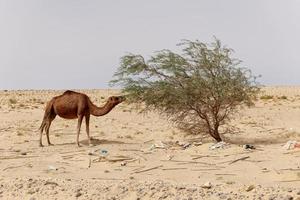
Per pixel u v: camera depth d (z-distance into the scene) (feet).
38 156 52.01
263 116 96.07
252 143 59.36
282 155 48.08
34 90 283.18
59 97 59.57
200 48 57.62
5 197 34.86
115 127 79.30
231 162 45.88
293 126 80.23
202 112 58.44
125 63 58.59
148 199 32.58
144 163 46.65
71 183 37.27
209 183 35.29
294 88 265.75
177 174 41.98
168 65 57.36
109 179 39.78
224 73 57.11
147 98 58.54
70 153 53.06
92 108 58.95
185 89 57.31
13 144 61.16
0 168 45.98
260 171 41.86
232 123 83.97
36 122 87.04
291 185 36.45
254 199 31.32
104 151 52.34
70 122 86.69
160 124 83.87
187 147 54.75
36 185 36.94
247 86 57.98
